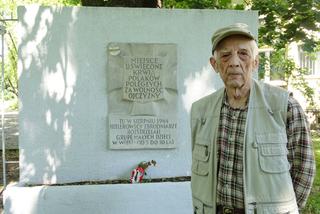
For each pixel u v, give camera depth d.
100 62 5.17
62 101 5.13
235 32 2.25
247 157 2.21
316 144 11.16
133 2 6.03
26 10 5.04
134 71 5.21
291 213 2.21
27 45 5.06
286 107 2.26
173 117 5.29
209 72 5.35
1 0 13.11
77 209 4.83
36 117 5.10
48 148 5.13
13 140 12.56
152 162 5.23
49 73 5.10
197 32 5.32
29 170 5.11
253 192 2.20
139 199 4.91
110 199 4.87
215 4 7.02
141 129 5.24
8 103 23.77
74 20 5.12
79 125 5.16
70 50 5.12
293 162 2.33
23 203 4.80
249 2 7.36
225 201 2.26
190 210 4.97
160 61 5.25
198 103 2.51
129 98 5.20
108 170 5.22
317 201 5.95
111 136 5.18
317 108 15.09
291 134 2.29
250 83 2.32
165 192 4.94
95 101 5.18
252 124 2.25
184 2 7.26
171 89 5.29
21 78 5.06
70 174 5.17
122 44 5.18
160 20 5.25
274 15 6.62
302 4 6.21
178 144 5.33
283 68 13.38
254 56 2.31
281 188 2.19
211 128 2.37
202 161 2.38
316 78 15.97
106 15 5.16
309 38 6.52
